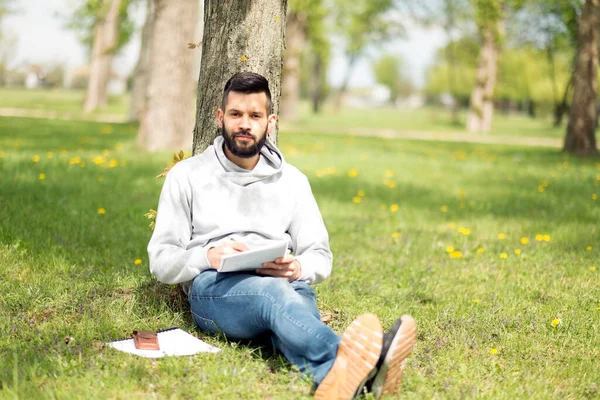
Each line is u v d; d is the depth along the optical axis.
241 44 3.78
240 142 3.17
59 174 8.63
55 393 2.58
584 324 3.88
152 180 8.84
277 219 3.32
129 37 32.94
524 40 27.03
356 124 37.19
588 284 4.81
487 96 35.50
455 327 3.76
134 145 12.80
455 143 22.47
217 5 3.80
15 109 28.11
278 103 3.93
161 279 3.19
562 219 7.62
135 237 5.61
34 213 6.07
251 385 2.77
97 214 6.41
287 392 2.72
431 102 104.50
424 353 3.30
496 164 14.29
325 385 2.56
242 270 3.10
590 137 17.39
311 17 31.34
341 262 5.29
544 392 2.88
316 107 53.16
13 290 3.83
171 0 12.67
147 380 2.76
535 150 19.66
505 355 3.38
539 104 58.59
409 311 4.07
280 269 3.07
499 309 4.15
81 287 3.95
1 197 6.67
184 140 13.00
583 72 17.20
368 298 4.32
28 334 3.21
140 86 22.16
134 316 3.53
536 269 5.26
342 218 7.38
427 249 5.97
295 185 3.41
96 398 2.54
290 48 31.95
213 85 3.83
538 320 3.92
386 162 13.64
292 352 2.82
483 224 7.24
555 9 21.50
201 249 3.11
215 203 3.26
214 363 2.95
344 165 12.65
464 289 4.68
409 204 8.55
